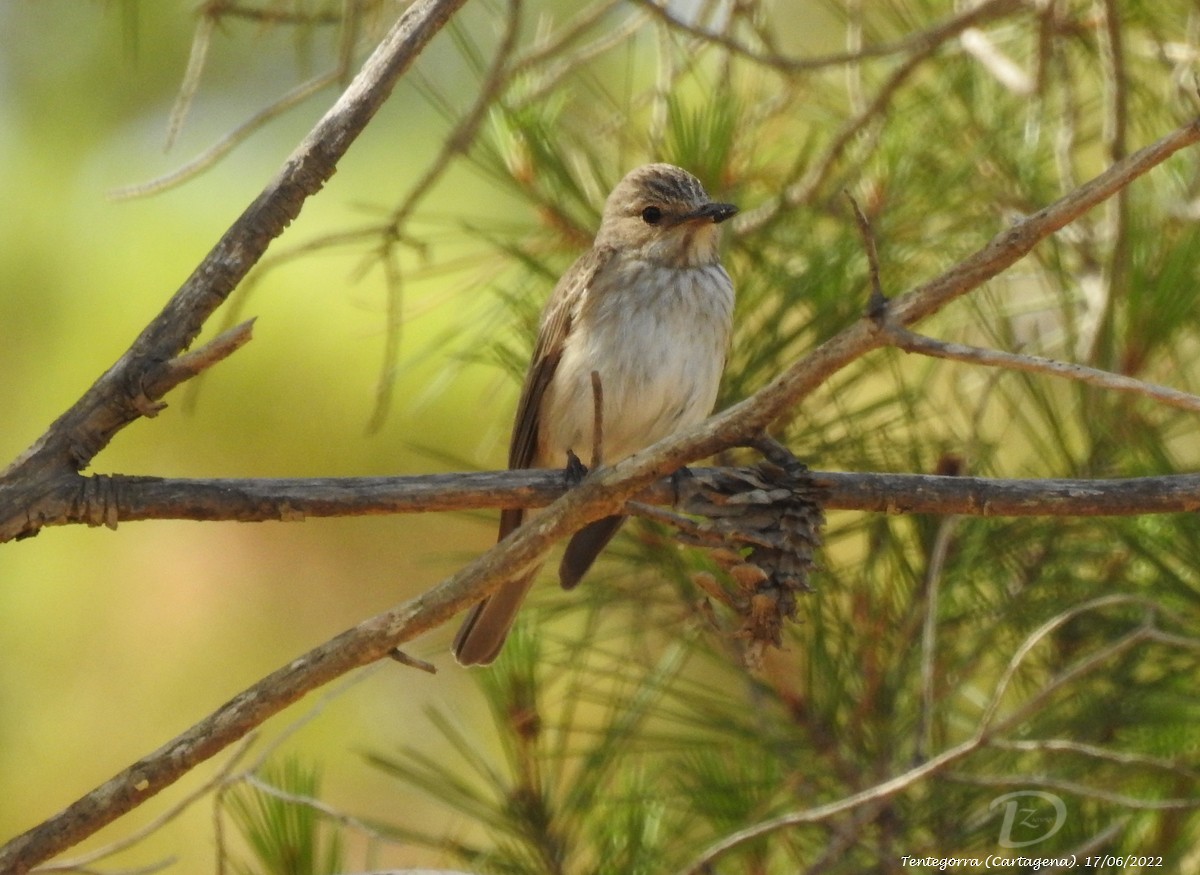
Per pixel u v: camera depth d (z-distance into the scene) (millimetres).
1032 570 7883
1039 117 8914
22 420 11445
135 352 6324
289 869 6844
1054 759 7473
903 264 8578
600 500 5812
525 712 7531
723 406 8516
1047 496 6402
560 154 8727
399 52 6758
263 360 11531
